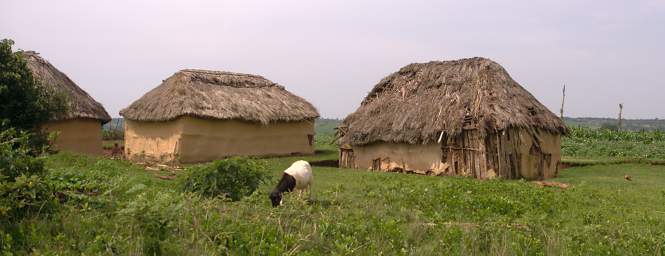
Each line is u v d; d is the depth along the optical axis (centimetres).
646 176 2069
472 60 2125
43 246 600
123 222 665
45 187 714
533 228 887
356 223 829
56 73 2488
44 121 1923
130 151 2500
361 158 2264
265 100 2583
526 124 1908
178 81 2419
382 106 2262
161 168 1831
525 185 1563
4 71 1750
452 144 1970
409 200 1168
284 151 2597
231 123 2378
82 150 2433
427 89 2164
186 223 689
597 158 2689
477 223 906
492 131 1880
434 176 1922
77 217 682
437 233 804
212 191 1084
